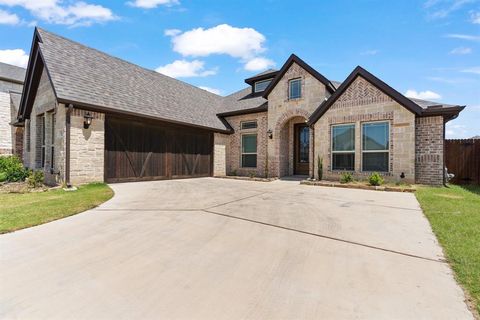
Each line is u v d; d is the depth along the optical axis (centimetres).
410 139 1062
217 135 1716
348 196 858
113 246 394
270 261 341
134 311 233
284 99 1519
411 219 554
